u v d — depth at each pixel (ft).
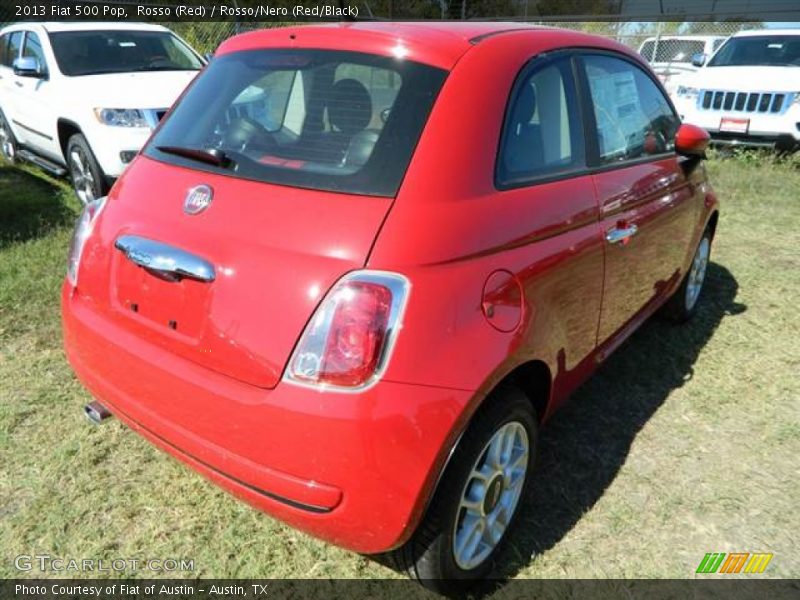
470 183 6.59
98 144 18.99
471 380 6.07
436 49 7.05
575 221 7.90
